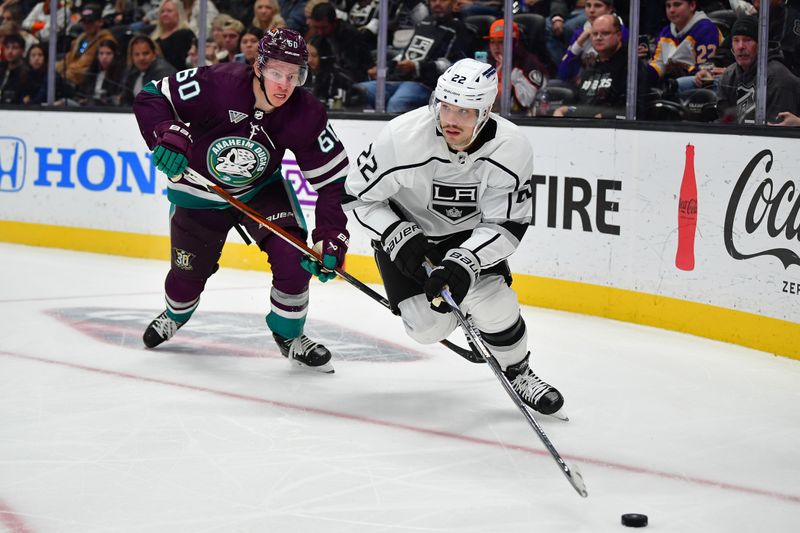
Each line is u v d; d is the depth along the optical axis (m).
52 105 9.13
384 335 5.68
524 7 7.25
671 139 5.99
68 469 3.32
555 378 4.85
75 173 8.96
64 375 4.58
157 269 8.03
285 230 4.46
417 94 7.96
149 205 8.57
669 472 3.46
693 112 6.52
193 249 4.77
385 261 3.98
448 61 7.79
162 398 4.22
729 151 5.65
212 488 3.17
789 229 5.29
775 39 5.91
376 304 6.70
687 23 6.48
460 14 7.68
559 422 4.06
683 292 5.97
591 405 4.34
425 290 3.58
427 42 7.87
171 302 4.97
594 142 6.44
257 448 3.59
